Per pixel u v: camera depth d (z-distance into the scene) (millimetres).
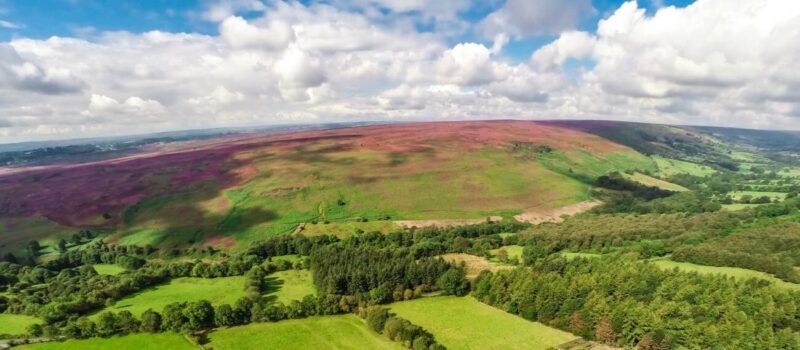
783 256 104688
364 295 100312
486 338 84188
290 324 92000
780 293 83688
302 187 193250
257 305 93875
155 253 146125
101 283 114438
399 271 107188
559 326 87500
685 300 85875
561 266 108125
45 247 152625
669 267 108125
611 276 95812
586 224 155875
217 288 113188
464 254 135000
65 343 85562
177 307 92188
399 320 87625
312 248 136250
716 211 168750
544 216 181000
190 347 83625
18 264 137000
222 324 91062
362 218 168750
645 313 81625
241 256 135625
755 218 155375
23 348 83938
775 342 72062
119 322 89125
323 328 90250
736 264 104500
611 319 82625
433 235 152125
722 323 77938
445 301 101625
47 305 99188
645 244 122500
